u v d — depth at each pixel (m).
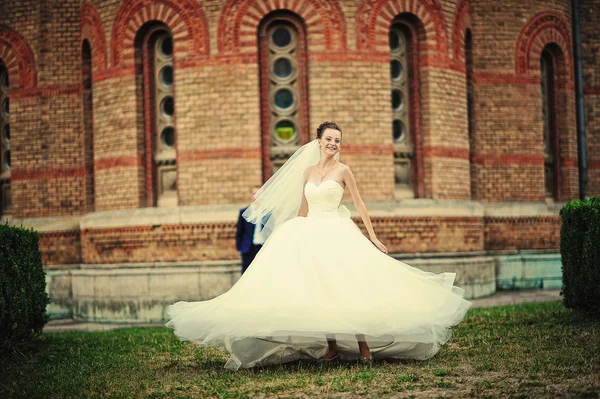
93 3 14.09
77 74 15.02
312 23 12.99
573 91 16.22
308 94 13.02
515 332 8.82
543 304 11.16
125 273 13.11
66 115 15.03
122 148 13.63
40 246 14.96
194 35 13.08
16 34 15.25
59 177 15.04
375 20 13.18
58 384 7.18
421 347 7.54
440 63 13.71
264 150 13.09
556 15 15.82
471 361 7.30
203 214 12.91
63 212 15.03
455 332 9.16
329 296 7.05
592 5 16.56
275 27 13.18
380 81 13.16
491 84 15.20
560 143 16.08
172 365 7.93
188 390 6.66
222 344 7.51
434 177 13.55
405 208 13.16
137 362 8.17
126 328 11.92
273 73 13.19
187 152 13.09
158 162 13.59
